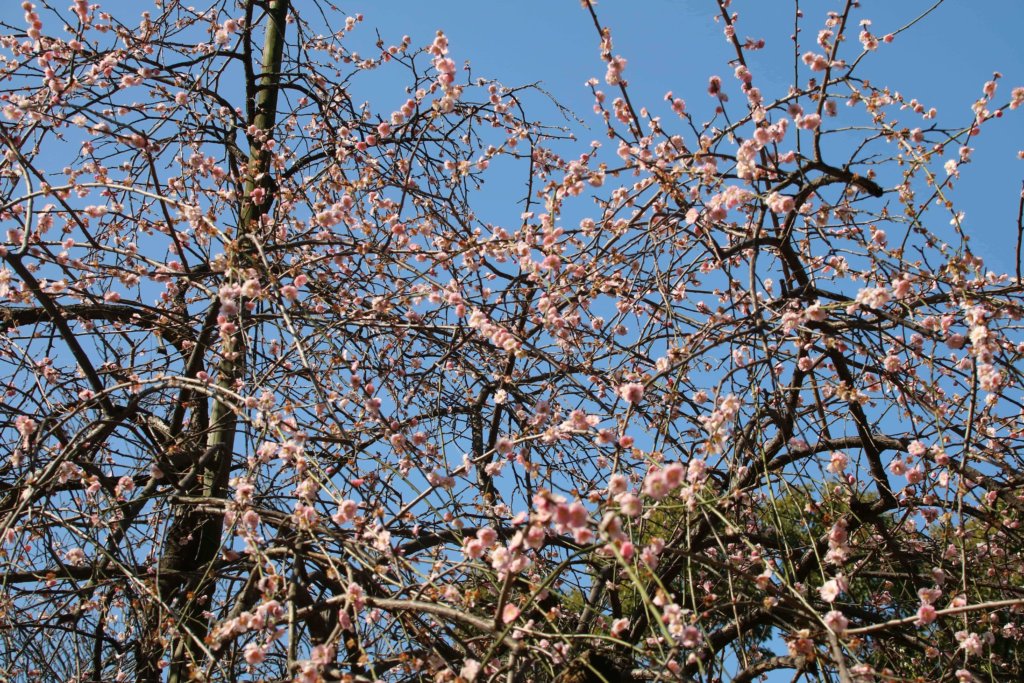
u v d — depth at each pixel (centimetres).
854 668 309
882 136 416
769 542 424
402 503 426
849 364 427
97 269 520
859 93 401
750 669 384
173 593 417
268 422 379
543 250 471
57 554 419
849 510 425
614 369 439
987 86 431
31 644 397
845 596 499
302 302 483
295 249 516
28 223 449
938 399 438
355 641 331
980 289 421
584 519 266
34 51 554
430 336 452
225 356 421
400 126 552
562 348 453
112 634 432
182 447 463
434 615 352
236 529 362
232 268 413
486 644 387
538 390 508
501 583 383
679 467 267
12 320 524
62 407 469
